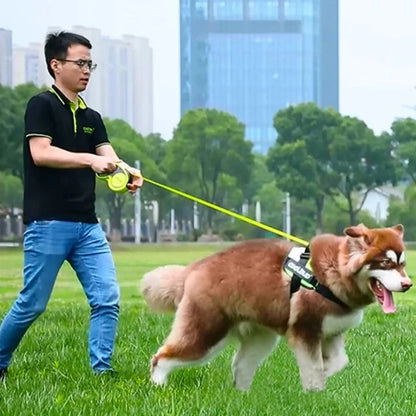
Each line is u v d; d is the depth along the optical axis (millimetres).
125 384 7305
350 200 59969
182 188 62219
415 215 56344
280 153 59812
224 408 6508
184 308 6949
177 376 7676
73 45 7262
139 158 60531
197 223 62125
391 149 59062
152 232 63375
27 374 7848
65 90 7332
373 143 59188
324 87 154375
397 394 7246
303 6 155000
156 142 65750
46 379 7637
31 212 7230
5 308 14750
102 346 7660
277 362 8508
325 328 6602
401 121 59188
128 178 7230
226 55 152625
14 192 54969
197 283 6898
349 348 9430
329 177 59781
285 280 6637
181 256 37375
